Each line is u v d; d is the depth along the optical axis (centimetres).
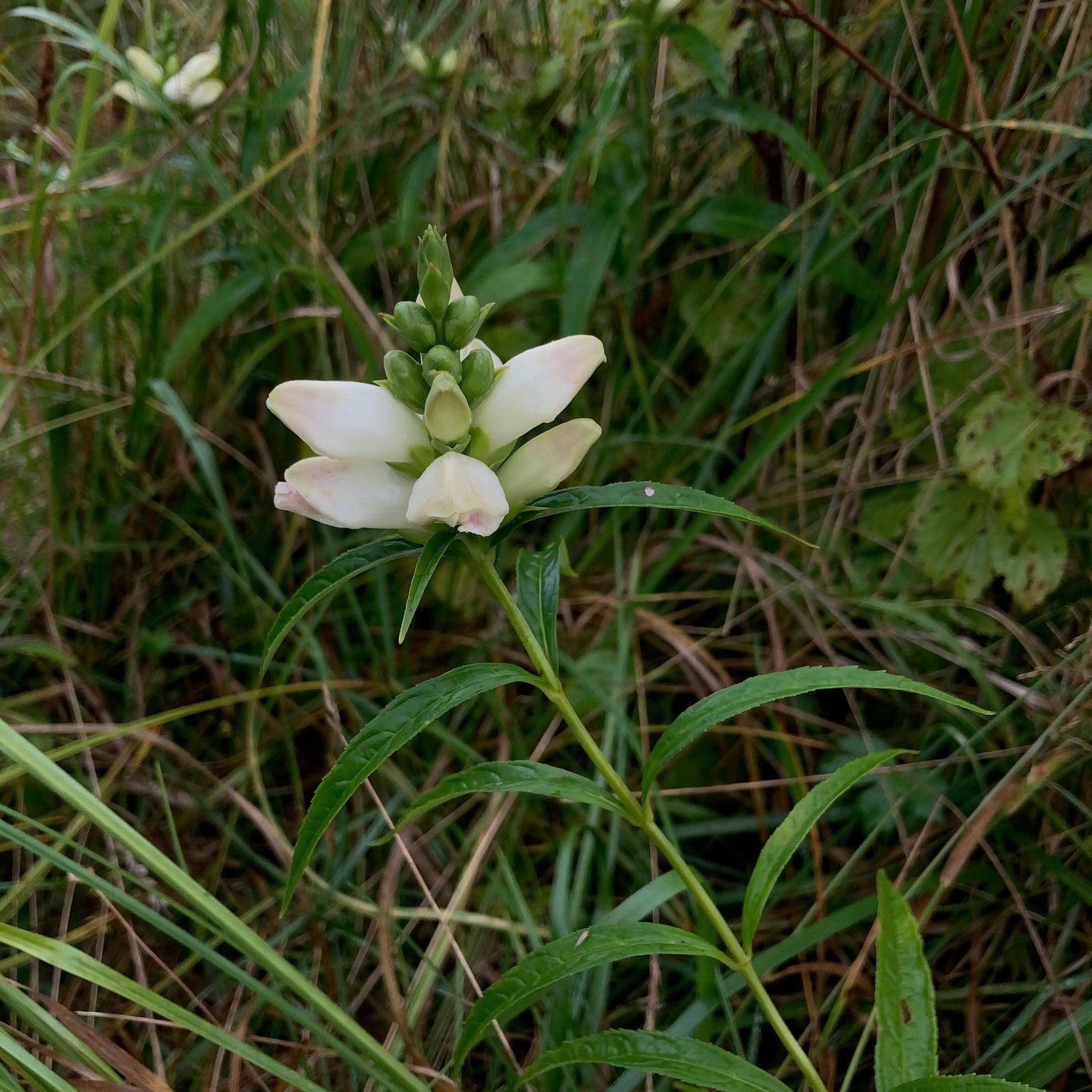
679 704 66
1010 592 63
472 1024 48
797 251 65
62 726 60
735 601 66
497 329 71
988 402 62
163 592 67
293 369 68
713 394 66
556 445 49
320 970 58
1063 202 62
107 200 64
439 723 65
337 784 47
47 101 62
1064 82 61
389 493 48
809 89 66
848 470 66
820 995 58
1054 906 57
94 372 66
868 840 58
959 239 61
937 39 64
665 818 60
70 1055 52
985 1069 56
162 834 61
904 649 64
